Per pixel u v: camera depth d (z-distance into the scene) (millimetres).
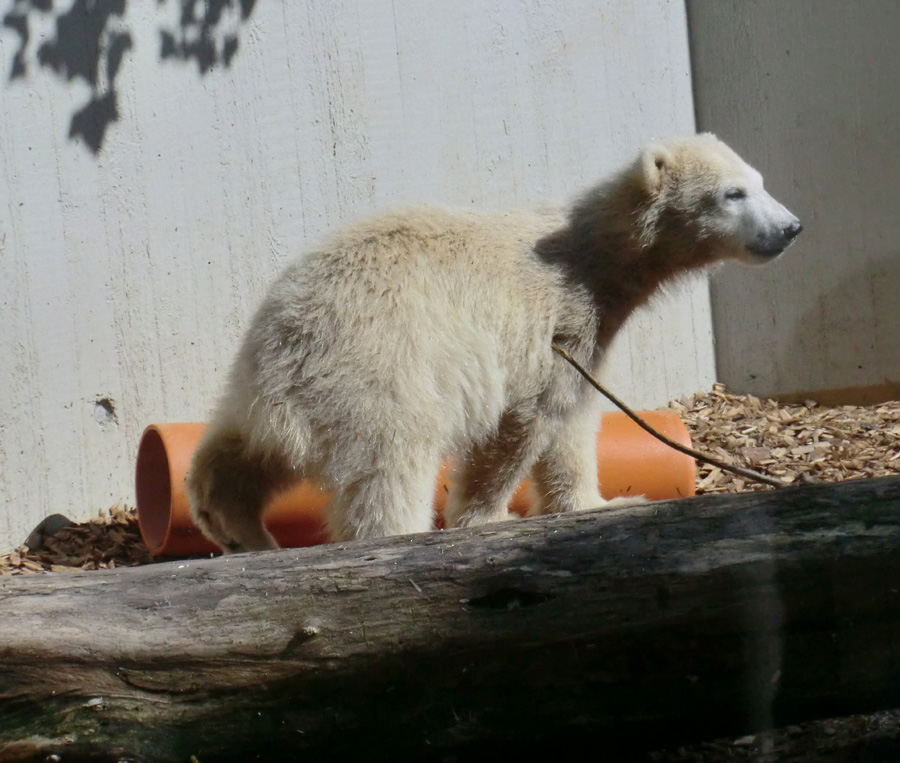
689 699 3033
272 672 2914
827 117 7395
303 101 6441
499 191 7062
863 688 3031
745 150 7824
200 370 6234
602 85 7383
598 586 2902
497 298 4645
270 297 4367
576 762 3107
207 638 2881
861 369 7445
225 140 6238
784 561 2879
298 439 4195
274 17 6332
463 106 6922
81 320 5883
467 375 4473
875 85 7109
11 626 2795
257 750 2998
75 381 5879
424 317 4363
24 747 2816
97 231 5910
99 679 2848
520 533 3023
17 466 5723
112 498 6031
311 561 3000
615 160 7445
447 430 4387
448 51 6855
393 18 6664
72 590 2912
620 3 7414
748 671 3004
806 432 6914
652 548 2928
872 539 2867
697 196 5043
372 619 2924
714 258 5238
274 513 5168
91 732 2867
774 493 2996
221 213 6246
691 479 5758
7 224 5664
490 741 3047
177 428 5359
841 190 7395
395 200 6738
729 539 2918
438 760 3059
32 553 5594
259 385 4242
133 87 5965
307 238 6477
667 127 7664
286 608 2926
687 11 7738
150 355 6086
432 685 2988
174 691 2893
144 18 5969
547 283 4805
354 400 4156
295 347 4215
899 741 3041
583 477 5109
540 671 2980
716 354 8102
